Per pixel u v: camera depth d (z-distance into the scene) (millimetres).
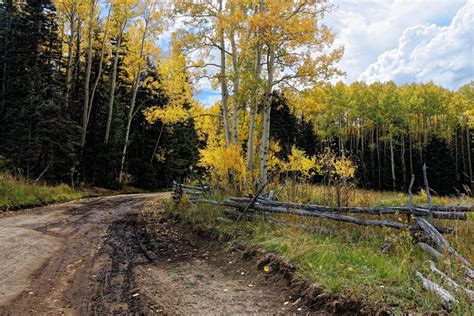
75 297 4543
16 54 21672
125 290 4812
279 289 4590
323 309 3848
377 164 46531
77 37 24797
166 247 7438
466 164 48219
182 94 15953
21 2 23641
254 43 10297
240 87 11781
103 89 27484
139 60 24578
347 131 53594
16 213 11188
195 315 3959
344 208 6172
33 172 18016
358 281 4098
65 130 18625
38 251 6645
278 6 9734
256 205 7617
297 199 8930
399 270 4168
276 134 26984
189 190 12094
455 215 5141
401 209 5566
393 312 3316
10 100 21172
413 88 53000
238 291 4730
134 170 31156
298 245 5359
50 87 19312
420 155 42250
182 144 36562
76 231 8789
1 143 19609
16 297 4441
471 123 37656
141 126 32344
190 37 11414
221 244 6980
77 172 21219
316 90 11352
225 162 11000
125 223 10164
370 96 45344
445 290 3605
